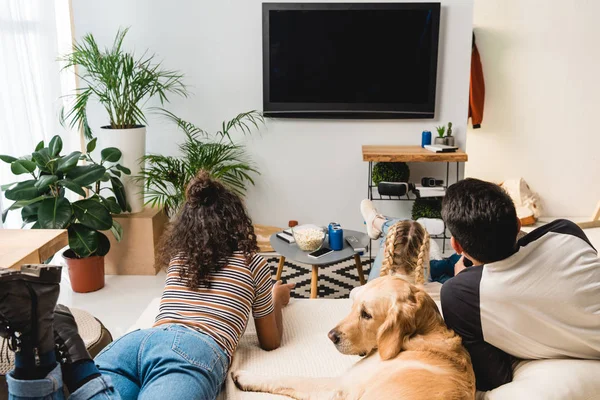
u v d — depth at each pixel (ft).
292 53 13.01
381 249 8.81
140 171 12.22
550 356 4.42
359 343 4.42
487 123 15.94
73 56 12.08
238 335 5.54
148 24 13.02
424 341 4.22
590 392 4.09
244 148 13.75
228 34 13.11
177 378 4.69
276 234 11.12
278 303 6.81
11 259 6.13
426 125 13.46
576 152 15.90
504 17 15.23
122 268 12.30
